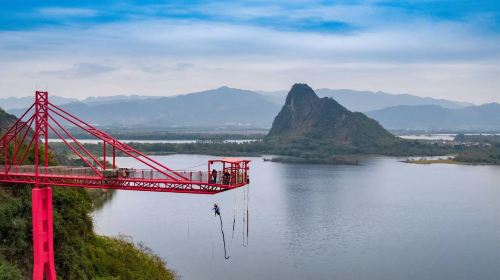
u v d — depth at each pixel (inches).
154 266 4387.3
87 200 4424.2
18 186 3356.3
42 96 3184.1
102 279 3624.5
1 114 6737.2
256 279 5073.8
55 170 3176.7
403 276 5251.0
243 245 6205.7
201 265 5398.6
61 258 3348.9
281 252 5974.4
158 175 3843.5
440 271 5408.5
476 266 5575.8
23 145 4271.7
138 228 6756.9
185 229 6815.9
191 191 2898.6
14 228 3110.2
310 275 5231.3
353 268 5472.4
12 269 2797.7
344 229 7126.0
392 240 6574.8
